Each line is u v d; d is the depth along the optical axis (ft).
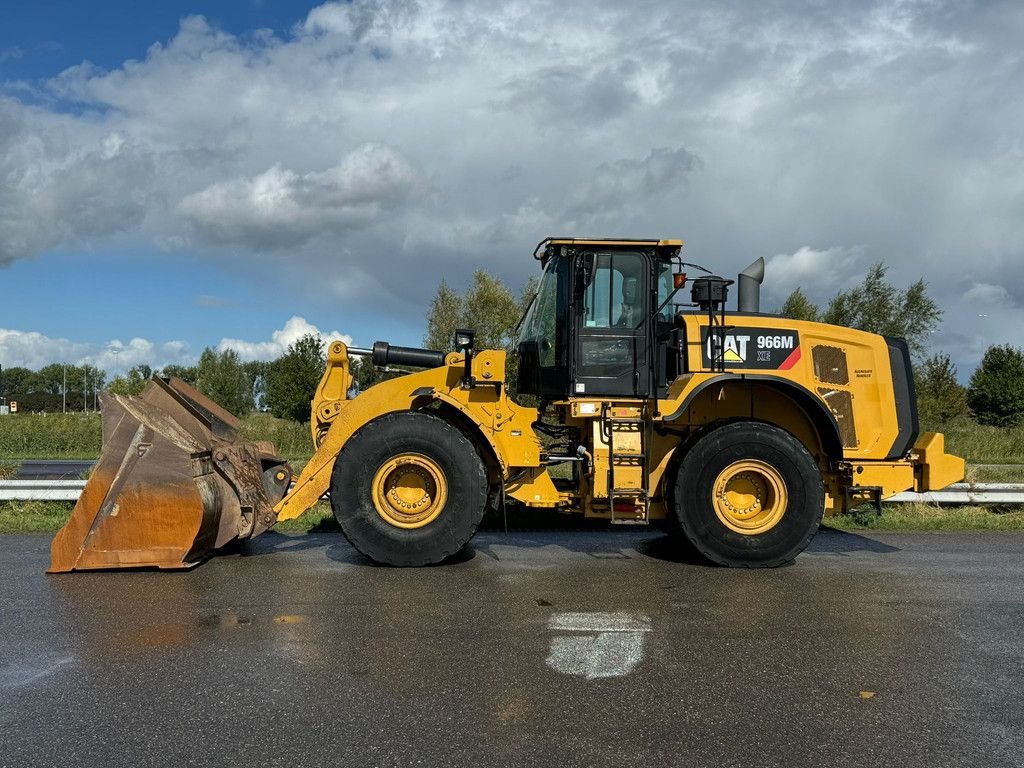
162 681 12.76
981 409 123.34
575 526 28.94
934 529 28.76
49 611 16.76
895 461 23.52
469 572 20.81
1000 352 125.80
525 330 25.48
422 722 11.26
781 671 13.43
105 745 10.53
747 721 11.41
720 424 22.50
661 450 23.47
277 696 12.16
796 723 11.36
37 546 23.79
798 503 21.71
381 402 22.56
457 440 21.50
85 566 20.27
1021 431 73.56
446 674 13.12
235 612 16.72
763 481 22.02
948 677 13.21
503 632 15.40
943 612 17.11
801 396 23.03
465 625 15.87
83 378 344.49
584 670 13.37
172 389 23.02
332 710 11.65
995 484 32.58
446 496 21.42
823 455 23.68
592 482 22.94
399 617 16.39
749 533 21.68
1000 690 12.65
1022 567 21.88
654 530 28.09
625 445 22.74
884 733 11.05
